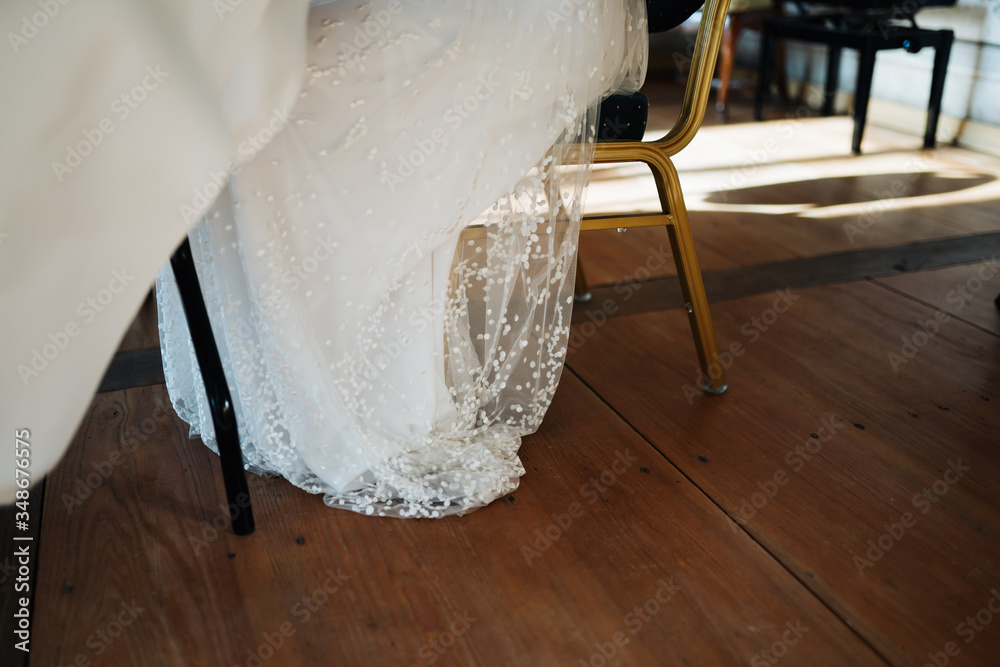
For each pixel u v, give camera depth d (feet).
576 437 4.12
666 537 3.36
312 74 3.14
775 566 3.20
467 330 3.86
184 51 2.51
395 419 3.74
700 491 3.68
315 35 3.14
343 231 3.34
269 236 3.18
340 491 3.57
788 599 3.03
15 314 2.48
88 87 2.43
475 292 3.88
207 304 3.48
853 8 10.37
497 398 4.01
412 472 3.65
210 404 3.11
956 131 10.42
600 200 8.18
